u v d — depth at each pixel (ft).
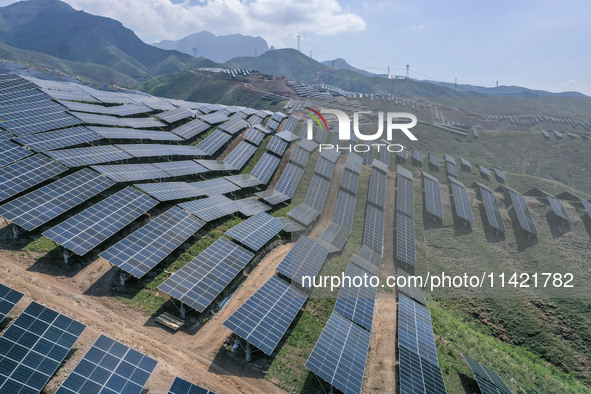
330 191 231.71
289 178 234.99
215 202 184.44
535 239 237.25
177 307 121.80
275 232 172.35
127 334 105.29
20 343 82.23
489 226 244.63
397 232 212.23
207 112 374.22
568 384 145.48
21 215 129.39
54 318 90.43
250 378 102.99
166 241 142.20
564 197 314.55
